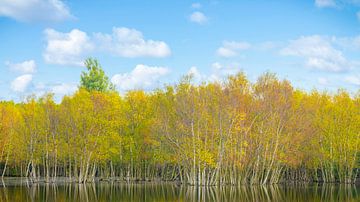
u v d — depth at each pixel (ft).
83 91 307.17
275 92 255.09
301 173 320.09
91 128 272.72
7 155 289.74
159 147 276.62
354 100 290.97
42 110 285.64
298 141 260.83
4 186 241.76
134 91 304.30
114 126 282.77
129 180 299.58
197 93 247.70
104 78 398.01
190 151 240.73
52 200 171.01
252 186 245.65
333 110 289.33
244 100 248.11
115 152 283.38
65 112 281.95
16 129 296.71
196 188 229.66
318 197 184.85
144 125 292.40
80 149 273.95
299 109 265.13
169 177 319.27
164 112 261.65
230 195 192.65
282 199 177.06
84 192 205.16
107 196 187.42
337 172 307.99
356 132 279.49
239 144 248.11
